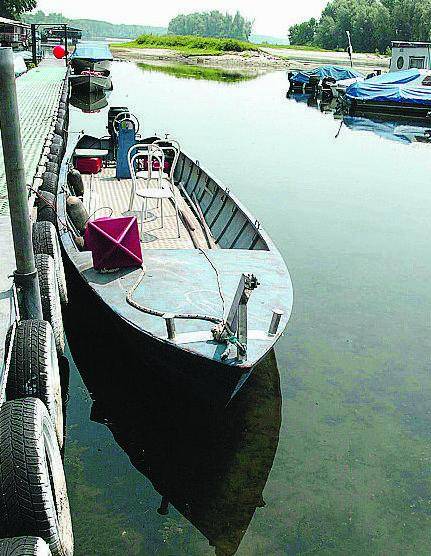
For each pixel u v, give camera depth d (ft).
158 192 33.71
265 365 25.55
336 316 30.09
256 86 147.33
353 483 19.40
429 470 20.18
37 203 30.48
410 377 25.25
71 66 130.41
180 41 280.10
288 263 36.78
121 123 43.78
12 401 14.52
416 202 51.67
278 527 17.58
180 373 19.47
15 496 12.81
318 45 344.90
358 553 16.93
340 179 58.75
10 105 15.08
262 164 63.31
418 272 36.11
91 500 17.98
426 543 17.38
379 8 307.78
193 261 24.53
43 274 21.74
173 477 19.01
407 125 99.55
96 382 23.45
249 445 20.63
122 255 23.11
